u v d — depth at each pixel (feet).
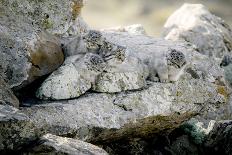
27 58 98.58
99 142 103.30
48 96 99.14
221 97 118.93
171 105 106.32
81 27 123.13
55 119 93.04
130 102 102.78
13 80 97.09
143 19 412.57
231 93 130.52
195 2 441.68
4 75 96.43
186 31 153.79
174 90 108.06
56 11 111.96
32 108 93.45
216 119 126.00
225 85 121.70
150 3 447.01
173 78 108.47
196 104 110.63
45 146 78.79
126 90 104.83
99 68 101.35
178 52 107.34
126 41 119.24
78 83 100.83
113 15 418.72
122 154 108.88
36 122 90.38
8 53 97.50
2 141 77.97
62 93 99.35
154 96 105.60
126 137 107.55
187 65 113.29
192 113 110.63
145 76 108.78
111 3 444.14
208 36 153.17
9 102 90.27
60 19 112.78
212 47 151.94
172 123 110.11
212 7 428.15
